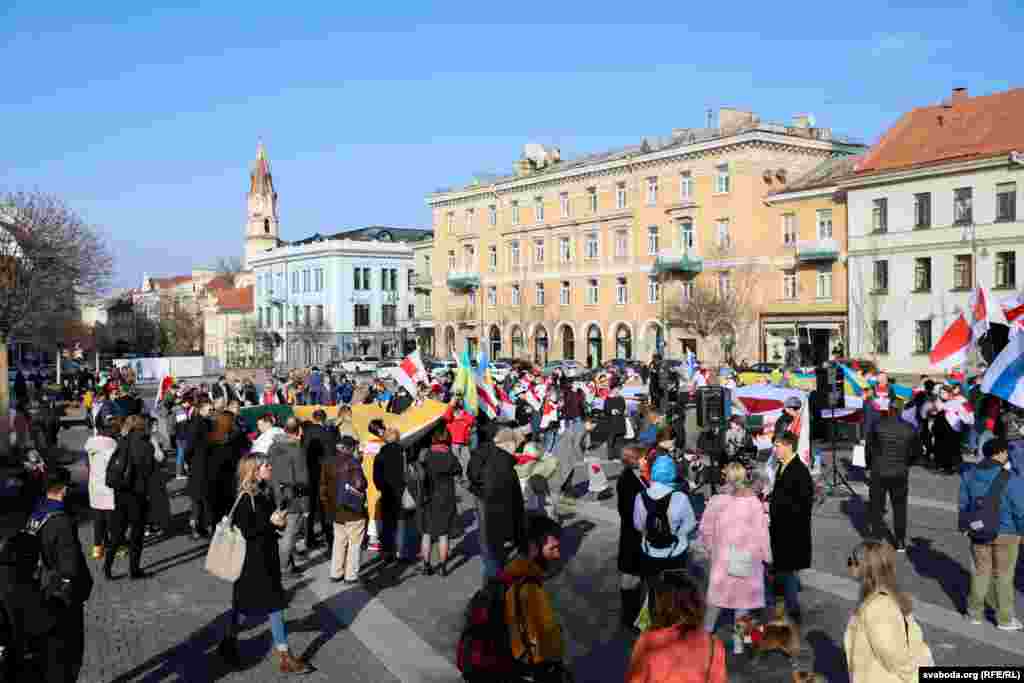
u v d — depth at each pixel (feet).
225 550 27.94
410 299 318.45
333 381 115.34
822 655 28.84
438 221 267.80
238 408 58.80
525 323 232.73
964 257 147.54
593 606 35.14
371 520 46.09
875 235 160.45
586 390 104.42
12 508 29.09
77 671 23.38
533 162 245.65
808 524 31.37
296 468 40.93
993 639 30.09
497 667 19.21
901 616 19.03
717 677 17.31
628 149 219.41
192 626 33.19
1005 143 144.56
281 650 28.22
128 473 39.73
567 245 225.76
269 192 435.94
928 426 69.21
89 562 43.11
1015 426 68.80
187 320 405.18
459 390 65.31
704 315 176.14
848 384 64.18
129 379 107.96
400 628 32.78
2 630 21.36
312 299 315.37
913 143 161.27
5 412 71.26
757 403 67.87
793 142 185.47
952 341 65.77
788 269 179.22
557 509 51.57
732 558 28.58
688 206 192.13
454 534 49.06
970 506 31.58
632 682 17.53
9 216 164.76
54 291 171.22
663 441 34.27
